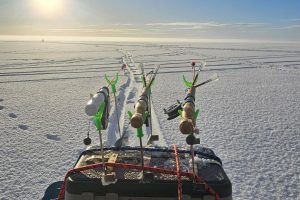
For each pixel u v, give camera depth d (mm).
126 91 15766
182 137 8727
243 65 29250
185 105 2977
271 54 44469
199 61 32781
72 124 10328
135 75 21938
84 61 34031
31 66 29672
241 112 11859
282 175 6496
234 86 17922
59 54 45656
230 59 35719
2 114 11781
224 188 3053
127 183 3092
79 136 9055
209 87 17531
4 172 6652
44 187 5984
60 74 23609
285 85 18406
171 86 17500
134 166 3270
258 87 17641
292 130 9633
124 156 3607
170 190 3074
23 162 7195
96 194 3119
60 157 7500
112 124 9836
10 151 7902
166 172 3193
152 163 3463
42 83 19453
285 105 13172
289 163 7117
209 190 3021
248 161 7195
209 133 9234
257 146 8203
